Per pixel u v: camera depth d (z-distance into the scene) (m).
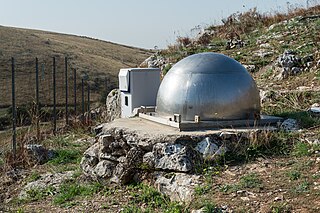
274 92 9.12
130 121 7.37
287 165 5.50
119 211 5.39
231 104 6.50
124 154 6.52
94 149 7.05
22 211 5.85
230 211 4.55
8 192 7.17
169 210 5.02
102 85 29.52
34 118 11.30
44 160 8.86
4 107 20.83
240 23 16.70
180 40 16.36
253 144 6.00
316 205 4.39
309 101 8.48
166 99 6.84
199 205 4.76
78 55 38.84
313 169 5.25
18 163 8.65
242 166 5.64
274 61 11.81
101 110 13.54
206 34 16.59
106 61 39.78
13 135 9.08
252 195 4.81
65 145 9.91
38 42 40.56
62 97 24.67
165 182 5.68
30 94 24.38
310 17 14.54
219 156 5.82
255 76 11.50
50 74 29.69
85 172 7.01
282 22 15.06
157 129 6.54
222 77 6.57
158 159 5.95
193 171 5.66
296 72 10.80
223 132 6.12
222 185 5.17
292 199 4.58
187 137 6.00
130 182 6.26
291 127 6.73
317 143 5.93
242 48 13.84
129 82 9.43
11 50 34.59
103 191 6.21
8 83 26.39
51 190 6.76
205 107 6.45
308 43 12.05
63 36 54.12
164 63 14.37
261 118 6.90
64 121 12.97
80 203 5.91
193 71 6.66
